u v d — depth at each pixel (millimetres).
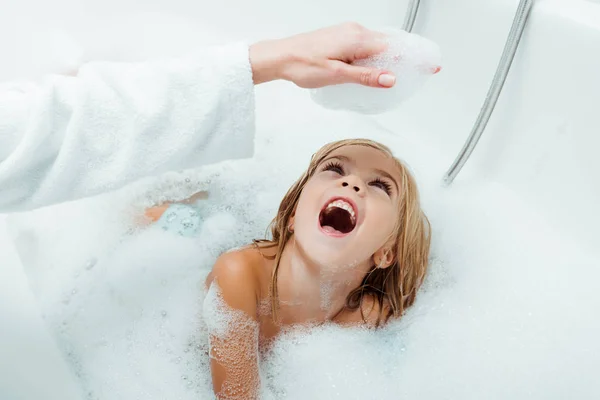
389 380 805
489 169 1036
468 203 1012
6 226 824
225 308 788
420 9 1120
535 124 960
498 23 998
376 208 810
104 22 1391
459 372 806
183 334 805
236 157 709
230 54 649
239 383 773
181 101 637
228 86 642
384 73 621
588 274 879
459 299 883
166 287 836
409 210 854
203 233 912
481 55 1036
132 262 849
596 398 762
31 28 1339
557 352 807
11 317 694
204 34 1426
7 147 585
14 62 1335
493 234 962
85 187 629
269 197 989
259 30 1384
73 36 1373
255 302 802
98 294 805
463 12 1049
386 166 858
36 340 677
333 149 883
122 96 616
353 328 847
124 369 758
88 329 772
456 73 1088
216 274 808
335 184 818
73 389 639
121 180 631
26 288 737
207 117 641
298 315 839
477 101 1059
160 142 632
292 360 822
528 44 941
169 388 761
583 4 912
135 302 813
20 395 602
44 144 587
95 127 607
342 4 1257
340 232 824
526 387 781
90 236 853
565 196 926
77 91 602
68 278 808
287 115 1229
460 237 963
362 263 822
